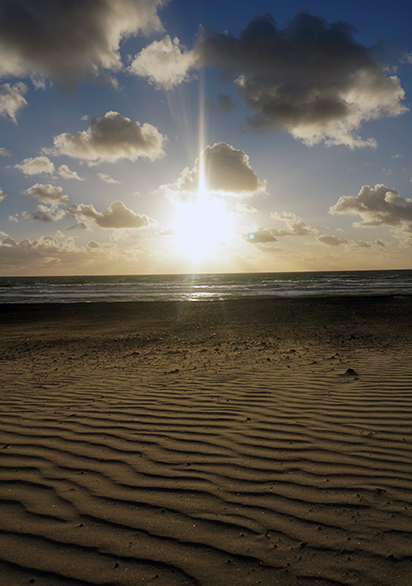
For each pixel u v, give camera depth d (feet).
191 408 13.44
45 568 5.71
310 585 5.33
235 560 5.86
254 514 6.98
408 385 15.44
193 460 9.25
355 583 5.34
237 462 9.10
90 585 5.39
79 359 25.64
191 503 7.36
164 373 19.83
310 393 14.94
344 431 10.91
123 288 145.48
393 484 7.90
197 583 5.42
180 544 6.22
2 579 5.48
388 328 39.27
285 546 6.14
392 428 11.00
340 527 6.55
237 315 55.57
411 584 5.28
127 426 11.69
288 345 30.04
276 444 10.13
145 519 6.86
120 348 30.96
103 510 7.14
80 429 11.48
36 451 9.87
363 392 14.74
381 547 6.02
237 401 14.17
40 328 46.78
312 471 8.57
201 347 30.55
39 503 7.39
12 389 16.70
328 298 80.33
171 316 56.34
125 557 5.94
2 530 6.57
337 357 23.07
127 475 8.52
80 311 65.00
